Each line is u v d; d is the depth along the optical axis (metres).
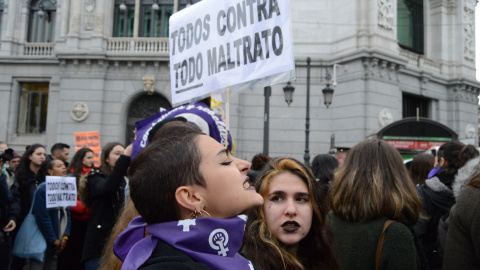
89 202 4.87
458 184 3.33
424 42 21.67
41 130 20.44
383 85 17.36
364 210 2.46
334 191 2.68
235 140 17.97
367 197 2.48
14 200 5.62
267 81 3.10
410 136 13.81
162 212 1.36
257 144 18.22
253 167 6.07
